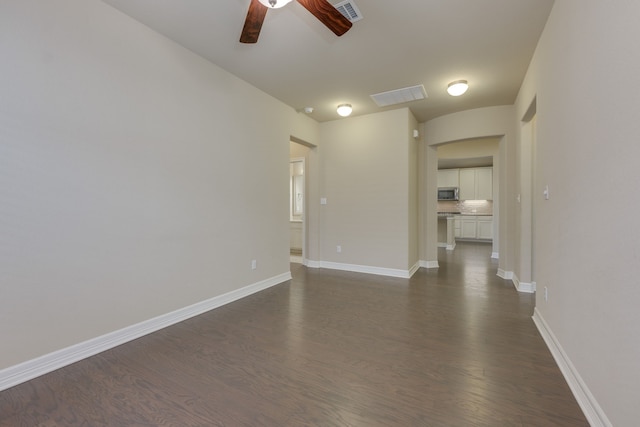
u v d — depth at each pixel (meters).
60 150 1.99
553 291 2.21
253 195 3.68
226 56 2.96
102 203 2.22
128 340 2.38
